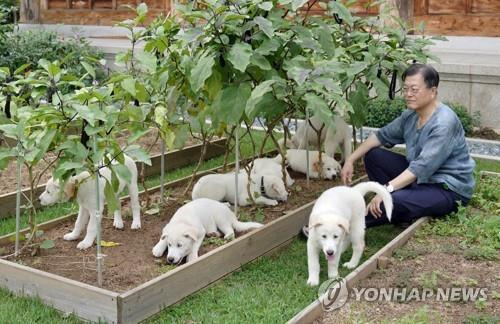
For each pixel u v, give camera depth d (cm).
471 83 933
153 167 704
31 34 1169
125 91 461
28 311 400
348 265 469
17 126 420
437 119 515
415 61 662
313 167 671
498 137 892
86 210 498
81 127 439
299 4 468
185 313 403
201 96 535
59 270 444
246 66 446
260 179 588
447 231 502
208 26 464
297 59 486
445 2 994
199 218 492
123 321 379
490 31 970
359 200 471
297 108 527
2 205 566
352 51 591
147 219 553
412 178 513
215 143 707
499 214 547
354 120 575
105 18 1362
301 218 539
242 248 467
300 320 366
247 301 416
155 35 531
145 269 448
